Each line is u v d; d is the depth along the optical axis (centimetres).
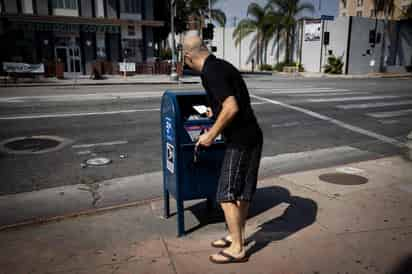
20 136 746
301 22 3891
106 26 2764
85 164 574
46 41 2616
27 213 396
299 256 296
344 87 1905
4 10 2500
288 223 354
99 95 1439
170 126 321
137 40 2908
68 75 2680
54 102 1221
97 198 439
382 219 361
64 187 477
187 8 3894
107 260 290
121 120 914
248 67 4706
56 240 323
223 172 276
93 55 2786
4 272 274
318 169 527
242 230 290
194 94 336
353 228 342
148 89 1752
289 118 980
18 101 1241
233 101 249
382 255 296
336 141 745
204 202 412
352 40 3556
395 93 1597
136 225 353
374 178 483
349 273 273
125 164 577
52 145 682
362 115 1041
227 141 275
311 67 3862
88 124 866
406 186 451
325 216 368
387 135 801
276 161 604
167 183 351
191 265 283
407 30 4041
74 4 2684
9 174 525
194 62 276
